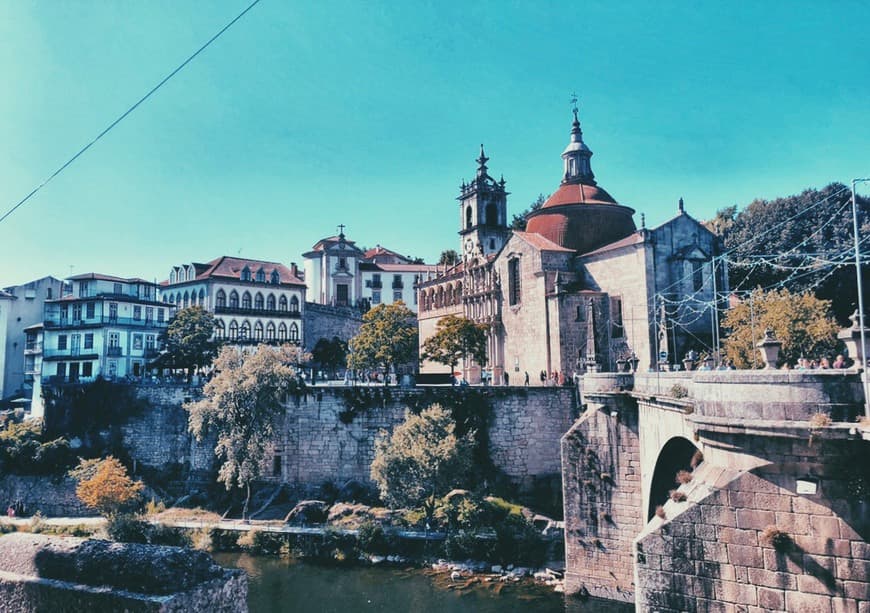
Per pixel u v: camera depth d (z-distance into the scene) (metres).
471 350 75.94
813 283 75.94
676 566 24.66
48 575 19.36
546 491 60.25
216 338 101.88
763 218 88.81
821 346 52.56
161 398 74.50
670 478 37.06
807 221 84.38
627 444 43.28
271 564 51.66
